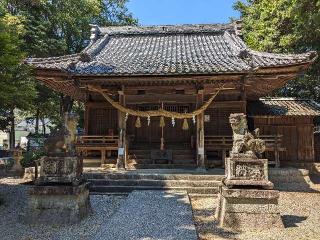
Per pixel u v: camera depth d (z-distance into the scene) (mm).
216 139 16250
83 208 8727
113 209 9680
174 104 17828
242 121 8414
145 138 18375
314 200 11180
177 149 17688
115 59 16172
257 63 13188
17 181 14742
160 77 13367
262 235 7105
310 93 23984
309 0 14070
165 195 10633
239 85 15250
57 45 25141
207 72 12805
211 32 20812
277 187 13633
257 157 8227
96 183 12344
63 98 27156
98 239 6180
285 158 18156
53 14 26031
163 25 21484
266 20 19938
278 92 25312
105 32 21516
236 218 7711
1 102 11367
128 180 12367
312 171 17859
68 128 8852
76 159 8633
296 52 19547
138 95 15195
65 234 7223
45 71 13766
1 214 9203
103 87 15266
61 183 8484
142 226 7066
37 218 8195
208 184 11914
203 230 7492
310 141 18125
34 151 21250
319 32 16078
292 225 7992
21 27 19000
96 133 18203
